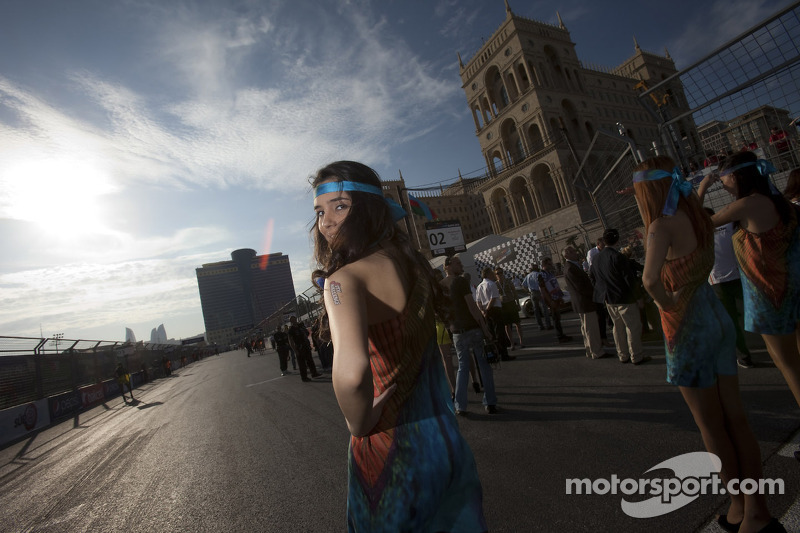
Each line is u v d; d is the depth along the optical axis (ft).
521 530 7.13
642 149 24.53
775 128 20.27
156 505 11.84
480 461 10.40
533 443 10.81
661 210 5.49
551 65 192.85
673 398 11.91
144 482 14.29
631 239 34.65
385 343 2.83
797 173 9.25
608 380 15.15
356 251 2.79
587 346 19.45
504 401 15.25
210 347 393.09
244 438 17.58
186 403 34.06
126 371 49.98
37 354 43.73
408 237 3.34
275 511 9.84
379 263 2.85
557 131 173.99
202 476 13.64
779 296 6.51
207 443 18.07
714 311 5.40
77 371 51.75
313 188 3.28
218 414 24.90
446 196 361.92
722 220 7.02
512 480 9.04
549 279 25.09
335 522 8.73
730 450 5.37
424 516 2.63
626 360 17.11
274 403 24.70
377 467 2.73
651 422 10.48
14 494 16.88
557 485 8.38
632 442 9.56
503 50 186.91
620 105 230.89
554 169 167.22
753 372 12.30
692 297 5.42
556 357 20.99
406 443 2.72
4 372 38.17
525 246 57.36
